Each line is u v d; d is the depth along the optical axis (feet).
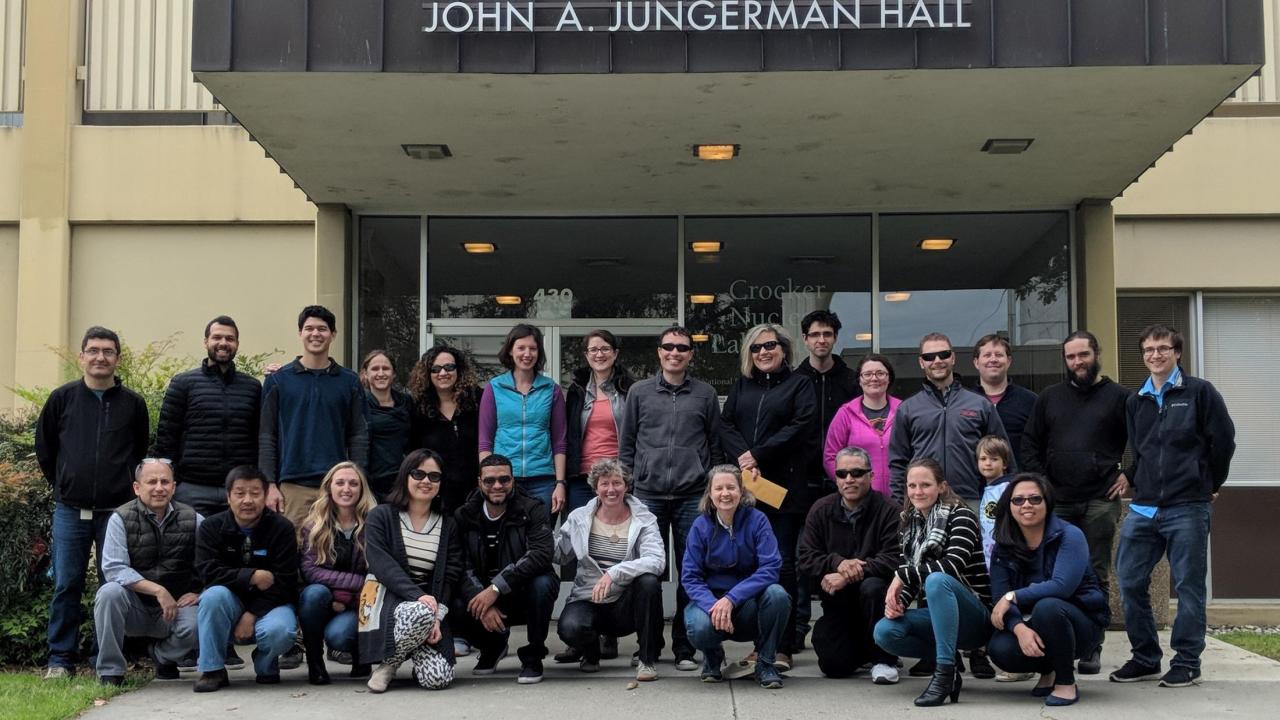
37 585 22.08
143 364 28.09
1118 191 26.81
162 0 33.24
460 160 24.21
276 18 19.06
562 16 19.01
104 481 20.29
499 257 28.71
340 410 21.66
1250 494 32.14
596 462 20.26
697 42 19.08
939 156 23.99
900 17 18.80
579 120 21.59
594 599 19.39
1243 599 31.78
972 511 18.51
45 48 33.01
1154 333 18.80
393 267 28.60
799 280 28.63
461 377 22.84
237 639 19.22
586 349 22.99
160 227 33.24
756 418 21.48
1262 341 32.83
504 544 19.93
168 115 33.17
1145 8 18.86
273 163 32.99
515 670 20.67
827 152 23.72
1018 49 18.90
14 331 33.04
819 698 18.30
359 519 19.89
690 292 28.66
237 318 33.01
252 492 19.26
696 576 19.52
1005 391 22.07
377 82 19.56
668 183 26.07
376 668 20.29
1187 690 18.84
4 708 17.44
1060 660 17.66
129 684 19.44
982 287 28.32
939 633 17.76
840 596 19.42
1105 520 20.29
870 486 19.61
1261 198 32.40
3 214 33.06
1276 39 32.42
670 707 17.79
